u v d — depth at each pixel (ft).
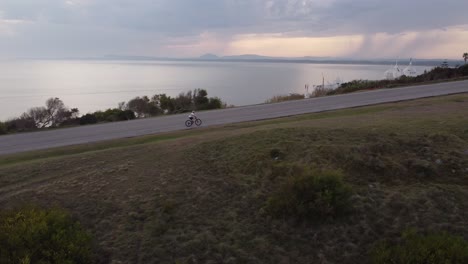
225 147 41.19
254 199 30.19
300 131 43.09
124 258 24.30
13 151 55.93
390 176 31.76
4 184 37.35
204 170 36.37
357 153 35.14
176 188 32.81
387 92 94.89
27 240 22.53
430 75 127.85
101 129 72.43
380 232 25.30
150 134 61.98
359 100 83.87
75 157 44.73
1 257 21.29
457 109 55.47
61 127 83.66
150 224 27.63
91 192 33.30
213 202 30.32
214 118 75.77
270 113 76.23
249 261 23.59
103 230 27.45
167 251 24.73
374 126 43.83
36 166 41.86
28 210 26.99
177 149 43.70
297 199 27.35
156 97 128.36
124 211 29.71
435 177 31.24
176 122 75.31
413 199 27.76
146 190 33.01
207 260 23.79
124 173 37.42
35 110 98.84
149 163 39.93
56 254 22.36
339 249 24.12
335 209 26.55
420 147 36.04
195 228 27.09
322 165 33.78
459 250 20.84
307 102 89.76
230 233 26.23
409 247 22.25
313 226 26.16
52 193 33.45
